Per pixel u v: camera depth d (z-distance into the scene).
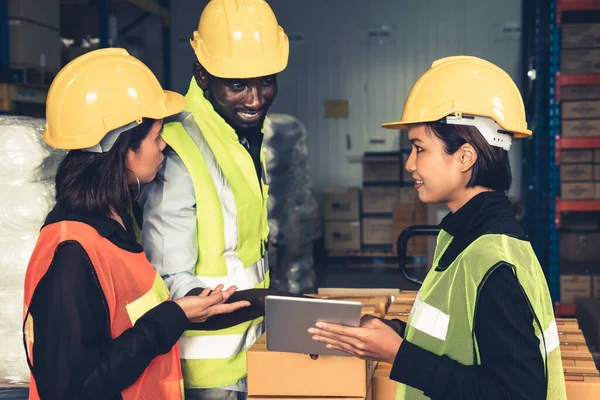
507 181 1.39
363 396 1.69
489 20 8.13
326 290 2.57
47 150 2.23
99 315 1.43
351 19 8.38
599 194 5.05
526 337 1.22
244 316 1.83
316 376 1.71
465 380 1.29
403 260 2.56
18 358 2.22
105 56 1.59
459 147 1.36
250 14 1.93
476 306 1.27
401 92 8.38
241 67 1.88
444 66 1.43
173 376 1.60
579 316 4.50
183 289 1.75
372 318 1.50
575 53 4.96
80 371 1.36
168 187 1.80
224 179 1.90
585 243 5.38
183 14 8.31
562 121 5.03
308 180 4.91
